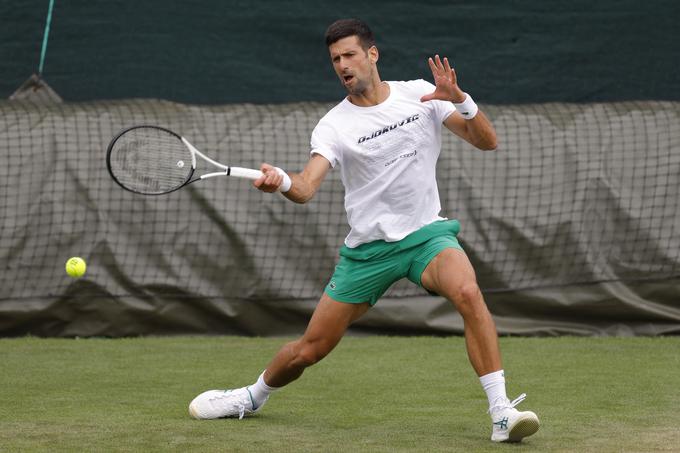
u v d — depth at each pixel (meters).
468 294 14.39
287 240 27.25
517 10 31.08
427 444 14.30
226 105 28.66
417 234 15.05
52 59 31.09
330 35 14.88
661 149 27.80
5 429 15.30
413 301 27.17
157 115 27.92
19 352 24.12
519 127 28.02
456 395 18.53
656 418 16.23
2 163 26.81
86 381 20.08
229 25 31.17
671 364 22.06
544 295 27.30
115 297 26.80
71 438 14.64
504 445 14.21
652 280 27.34
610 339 26.31
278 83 31.22
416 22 31.09
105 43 31.12
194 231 27.05
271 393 17.72
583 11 31.03
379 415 16.61
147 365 22.23
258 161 27.59
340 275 15.27
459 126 15.29
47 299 26.64
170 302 26.98
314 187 14.62
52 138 27.11
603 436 14.82
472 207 27.34
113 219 26.89
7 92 31.05
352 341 26.03
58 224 26.70
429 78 31.20
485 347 14.32
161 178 15.62
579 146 27.84
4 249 26.53
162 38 31.17
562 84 31.12
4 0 31.02
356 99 15.18
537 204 27.50
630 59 31.06
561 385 19.48
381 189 15.02
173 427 15.47
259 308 27.27
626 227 27.47
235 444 14.24
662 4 30.95
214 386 19.56
